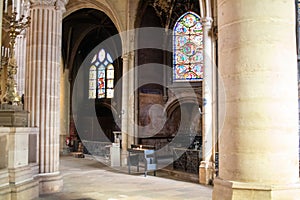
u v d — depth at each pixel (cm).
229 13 349
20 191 741
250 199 315
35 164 863
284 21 336
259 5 332
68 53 2430
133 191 948
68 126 2400
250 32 333
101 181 1120
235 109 338
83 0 1736
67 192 921
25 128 802
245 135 329
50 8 944
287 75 333
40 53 922
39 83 914
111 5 1642
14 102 866
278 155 322
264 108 324
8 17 878
